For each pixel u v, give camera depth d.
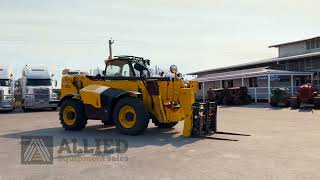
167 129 14.33
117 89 13.36
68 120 14.33
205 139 11.71
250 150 9.72
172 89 13.11
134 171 7.55
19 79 33.09
